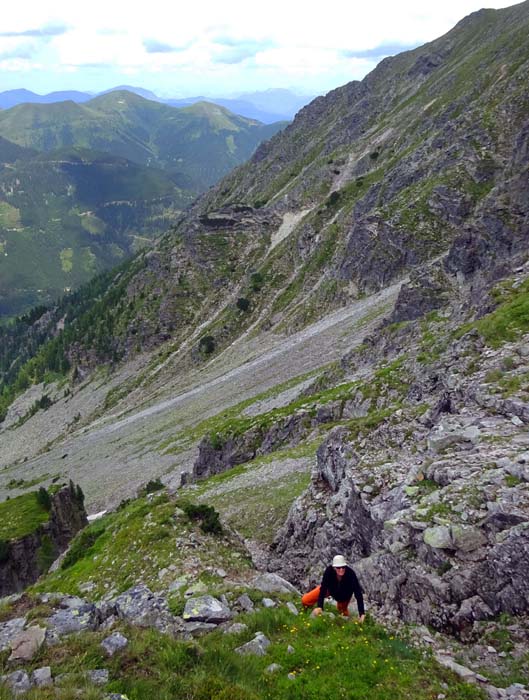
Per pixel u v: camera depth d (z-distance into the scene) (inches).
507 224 2952.8
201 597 684.7
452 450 803.4
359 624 585.3
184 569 925.8
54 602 611.5
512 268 1918.1
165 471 3255.4
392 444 1027.3
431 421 1032.2
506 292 1466.5
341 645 526.9
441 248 4355.3
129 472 3599.9
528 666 486.6
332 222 6894.7
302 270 6609.3
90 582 1032.8
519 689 461.7
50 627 560.1
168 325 7657.5
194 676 470.6
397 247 4640.8
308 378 3346.5
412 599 623.2
